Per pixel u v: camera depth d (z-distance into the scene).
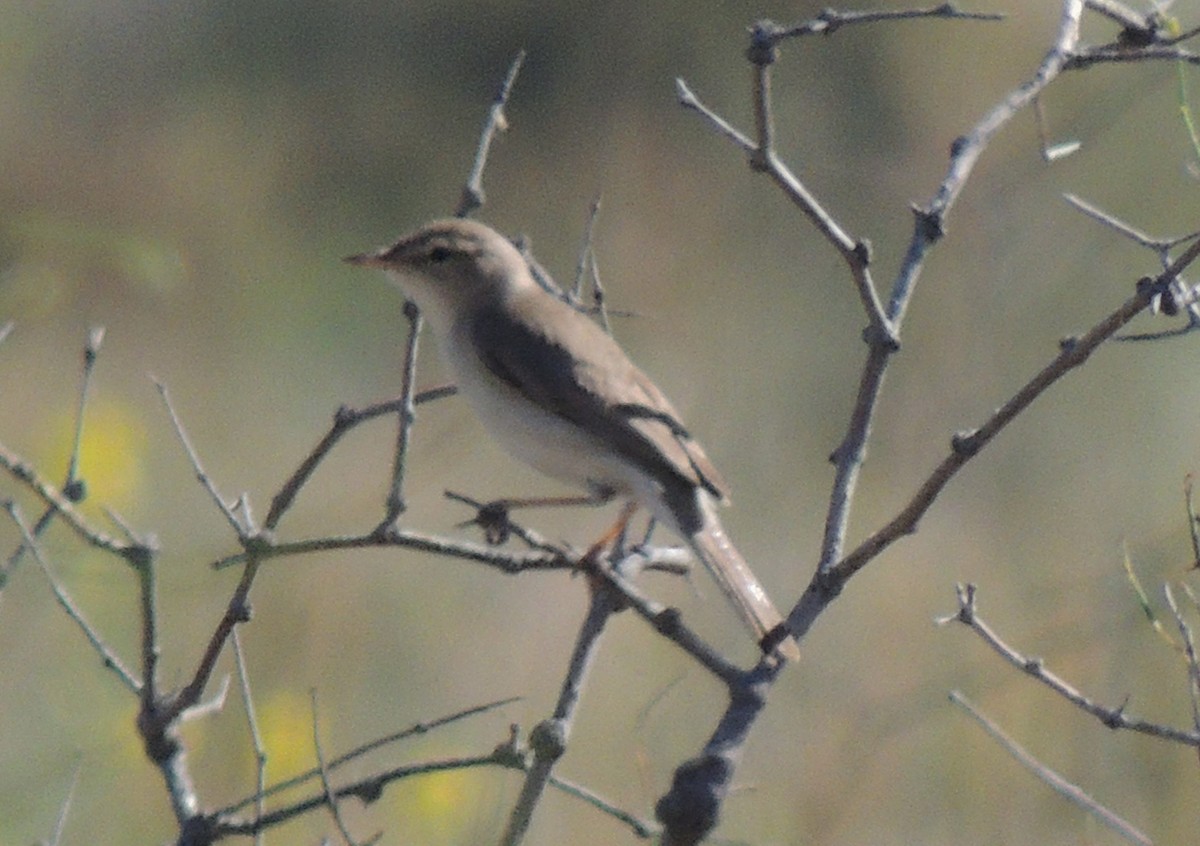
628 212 18.44
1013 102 6.39
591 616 6.11
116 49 22.59
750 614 6.93
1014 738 10.00
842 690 10.27
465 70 21.67
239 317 18.22
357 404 16.66
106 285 17.17
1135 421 14.10
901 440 13.83
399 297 18.75
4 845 8.21
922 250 6.20
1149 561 10.07
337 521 11.95
